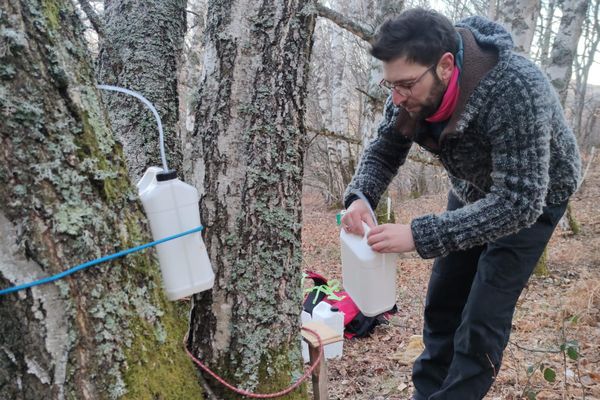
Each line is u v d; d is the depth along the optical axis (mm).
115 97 2461
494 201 1472
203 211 1469
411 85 1478
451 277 2062
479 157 1648
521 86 1430
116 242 1109
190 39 7961
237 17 1427
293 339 1567
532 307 4090
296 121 1506
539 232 1772
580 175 1820
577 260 5871
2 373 1010
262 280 1478
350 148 10859
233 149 1453
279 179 1481
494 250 1791
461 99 1497
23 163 979
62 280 1015
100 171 1083
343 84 11570
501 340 1816
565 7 6355
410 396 2699
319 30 14359
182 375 1277
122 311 1110
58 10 1054
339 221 1738
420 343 3377
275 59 1441
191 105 1542
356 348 3631
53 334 1011
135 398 1099
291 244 1526
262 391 1479
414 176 15055
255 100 1445
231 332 1469
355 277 1584
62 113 1028
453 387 1851
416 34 1420
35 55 987
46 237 1001
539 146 1430
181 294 1281
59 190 1018
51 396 1014
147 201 1219
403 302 4754
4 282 981
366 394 2801
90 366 1046
